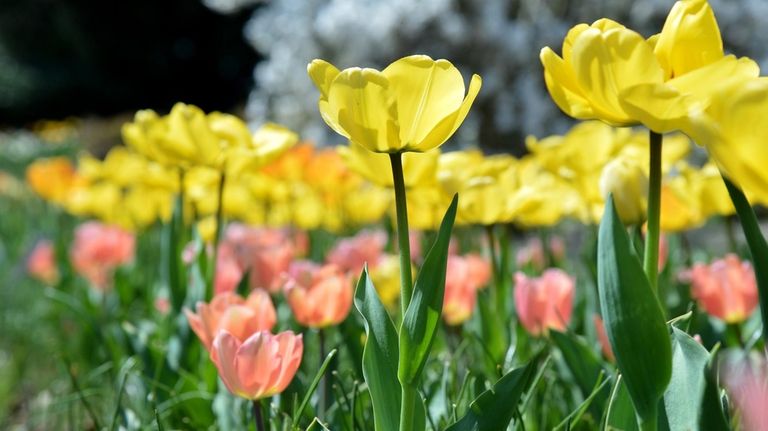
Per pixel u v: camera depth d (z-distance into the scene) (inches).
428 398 64.2
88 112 767.7
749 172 46.6
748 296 66.7
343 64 262.1
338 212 118.0
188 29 790.5
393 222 94.3
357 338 68.6
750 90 46.3
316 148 264.2
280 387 57.7
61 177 154.2
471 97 52.8
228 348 57.4
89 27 780.0
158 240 151.5
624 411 53.5
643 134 79.3
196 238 74.5
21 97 742.5
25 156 446.9
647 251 53.3
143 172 98.4
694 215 79.5
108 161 132.8
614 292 50.1
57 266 126.7
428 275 52.2
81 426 71.0
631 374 50.3
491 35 245.4
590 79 51.3
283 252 74.0
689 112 49.0
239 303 61.5
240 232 101.3
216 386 70.0
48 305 134.3
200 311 60.8
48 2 775.1
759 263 49.1
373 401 53.4
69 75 775.1
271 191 114.0
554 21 255.1
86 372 98.9
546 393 65.6
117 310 107.6
